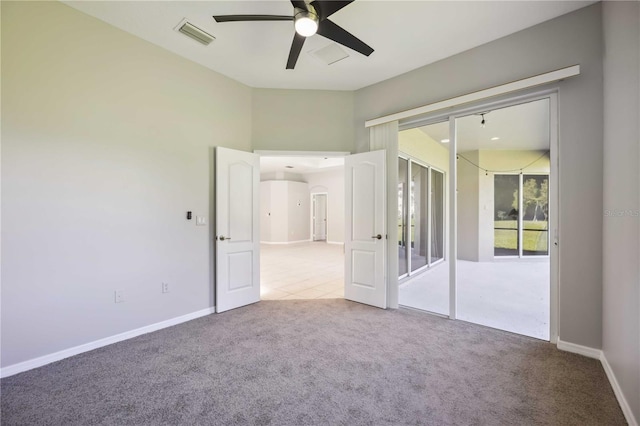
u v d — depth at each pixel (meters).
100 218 2.64
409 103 3.52
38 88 2.30
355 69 3.48
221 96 3.61
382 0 2.36
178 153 3.20
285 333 2.93
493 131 5.35
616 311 1.99
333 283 5.02
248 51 3.13
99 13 2.54
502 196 7.11
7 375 2.17
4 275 2.17
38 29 2.30
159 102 3.04
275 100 3.99
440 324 3.15
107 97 2.68
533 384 2.05
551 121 2.66
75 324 2.50
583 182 2.45
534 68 2.68
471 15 2.54
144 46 2.93
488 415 1.75
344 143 4.05
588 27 2.43
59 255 2.41
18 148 2.21
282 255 8.31
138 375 2.19
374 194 3.69
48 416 1.75
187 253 3.29
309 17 2.01
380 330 2.99
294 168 10.58
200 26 2.72
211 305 3.52
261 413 1.78
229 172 3.60
